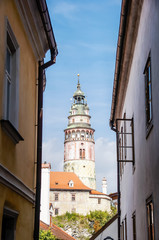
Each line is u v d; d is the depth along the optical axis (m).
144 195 10.69
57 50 11.35
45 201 36.03
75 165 123.50
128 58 13.42
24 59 9.32
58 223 102.62
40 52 11.11
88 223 102.56
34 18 9.59
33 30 9.92
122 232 18.25
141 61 10.96
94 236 24.67
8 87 8.31
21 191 8.69
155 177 8.91
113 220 24.81
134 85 12.73
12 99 8.35
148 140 9.87
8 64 8.34
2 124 6.98
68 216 104.88
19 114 8.69
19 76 8.62
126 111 15.70
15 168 8.29
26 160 9.58
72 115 132.12
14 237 8.12
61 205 107.50
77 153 124.81
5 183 7.20
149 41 9.52
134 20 11.23
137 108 12.05
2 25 7.14
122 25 11.62
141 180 11.28
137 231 12.30
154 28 8.80
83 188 109.38
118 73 14.84
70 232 100.06
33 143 10.64
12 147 7.97
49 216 36.78
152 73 9.16
